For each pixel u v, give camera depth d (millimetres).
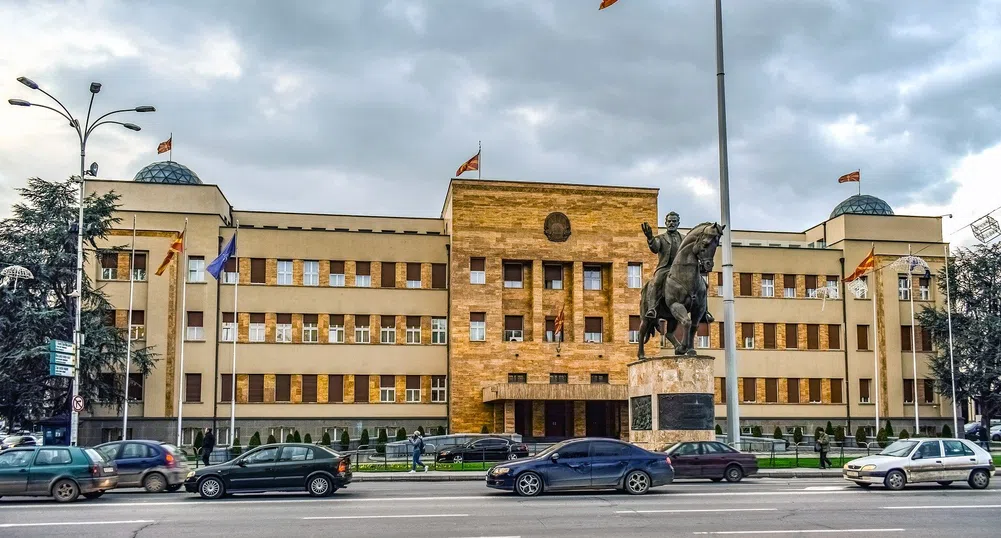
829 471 40781
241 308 73750
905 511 24953
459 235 75375
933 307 81938
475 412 73938
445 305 76875
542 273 76562
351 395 74688
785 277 82688
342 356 74938
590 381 75875
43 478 29453
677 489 32406
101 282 71750
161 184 74438
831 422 81062
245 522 23203
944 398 82312
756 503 27109
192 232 73312
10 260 62531
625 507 26109
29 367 62312
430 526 22172
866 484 32750
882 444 58500
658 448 37969
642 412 40062
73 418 42344
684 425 37781
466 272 75188
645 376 39750
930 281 83812
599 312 77312
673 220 41219
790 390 81188
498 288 75438
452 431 73375
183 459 35938
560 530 21391
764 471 40312
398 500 28797
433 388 76000
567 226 76812
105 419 70375
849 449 59656
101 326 65312
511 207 76312
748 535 20625
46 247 64125
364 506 26938
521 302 76812
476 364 74500
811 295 82750
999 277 79062
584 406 74875
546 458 30062
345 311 75375
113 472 31281
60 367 41594
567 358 75750
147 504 28266
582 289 76750
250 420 72875
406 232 78375
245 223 81312
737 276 81812
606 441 30672
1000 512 24750
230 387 72875
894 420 81188
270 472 30531
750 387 80625
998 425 87188
